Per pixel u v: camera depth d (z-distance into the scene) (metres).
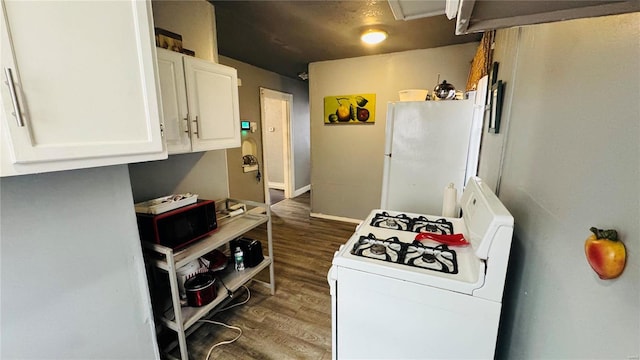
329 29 2.55
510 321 1.09
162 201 1.58
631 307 0.45
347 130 3.82
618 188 0.50
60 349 0.98
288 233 3.60
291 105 5.19
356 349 1.11
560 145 0.74
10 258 0.84
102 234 1.07
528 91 1.03
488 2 0.41
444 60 3.15
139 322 1.25
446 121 2.14
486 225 0.92
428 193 2.28
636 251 0.45
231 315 1.97
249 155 4.25
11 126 0.65
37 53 0.68
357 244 1.21
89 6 0.78
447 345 0.96
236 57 3.60
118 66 0.87
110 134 0.86
